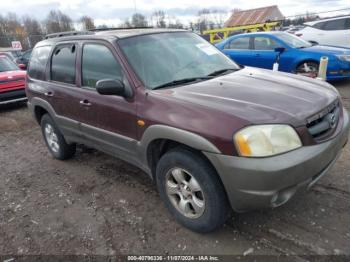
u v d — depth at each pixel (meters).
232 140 2.33
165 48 3.55
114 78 3.33
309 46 8.48
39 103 4.63
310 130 2.49
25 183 4.28
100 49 3.54
